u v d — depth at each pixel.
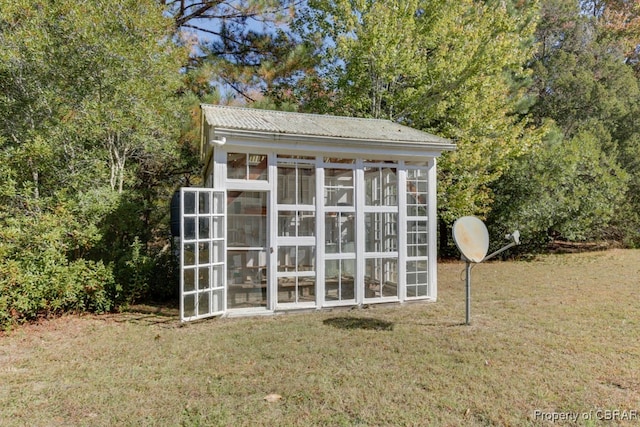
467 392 3.25
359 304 6.48
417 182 6.97
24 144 5.89
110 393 3.25
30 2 6.35
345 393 3.23
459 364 3.86
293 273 6.18
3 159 5.70
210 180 6.75
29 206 5.63
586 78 16.16
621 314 5.74
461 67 10.64
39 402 3.10
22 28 6.20
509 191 13.13
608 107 16.00
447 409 2.96
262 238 6.05
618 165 14.05
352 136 6.17
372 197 6.65
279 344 4.50
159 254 7.41
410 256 6.89
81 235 5.87
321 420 2.81
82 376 3.62
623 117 16.12
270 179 6.03
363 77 11.61
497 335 4.80
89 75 6.74
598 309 6.07
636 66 21.14
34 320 5.46
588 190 13.23
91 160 6.73
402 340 4.62
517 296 7.26
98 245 6.40
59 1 6.43
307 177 6.27
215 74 11.25
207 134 6.73
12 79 6.28
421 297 6.92
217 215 5.74
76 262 5.79
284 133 5.79
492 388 3.32
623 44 20.05
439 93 10.79
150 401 3.11
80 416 2.88
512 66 10.93
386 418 2.83
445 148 6.78
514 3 13.52
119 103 7.07
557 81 16.52
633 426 2.71
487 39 10.41
